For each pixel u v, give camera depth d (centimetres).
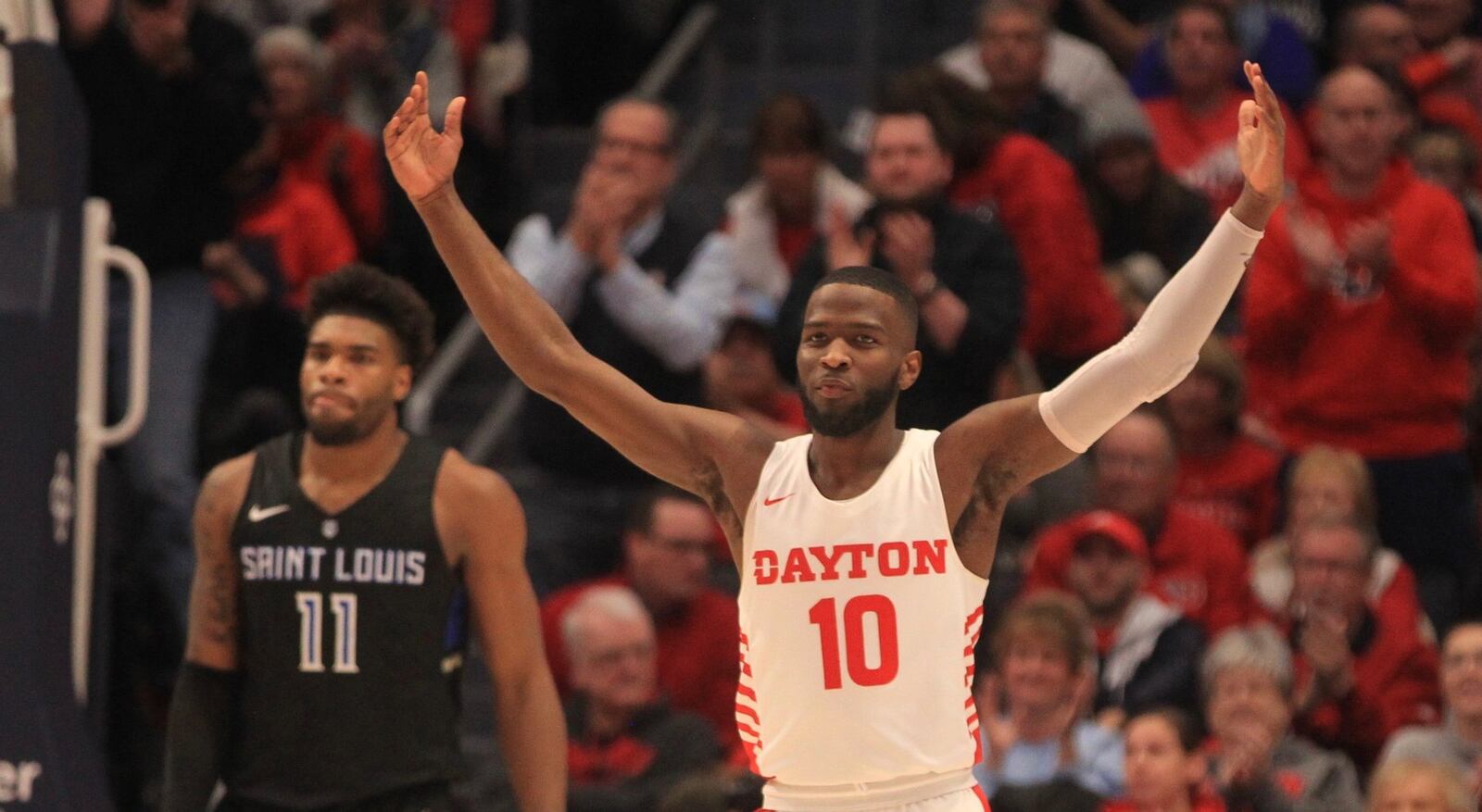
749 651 1182
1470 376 2580
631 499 2441
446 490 1510
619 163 2417
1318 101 2538
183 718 1506
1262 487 2306
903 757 1152
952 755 1162
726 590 2395
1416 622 2095
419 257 2788
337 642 1490
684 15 3419
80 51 2364
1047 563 2100
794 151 2461
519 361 1210
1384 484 2339
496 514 1511
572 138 3212
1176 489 2302
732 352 2392
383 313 1528
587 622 2003
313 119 2609
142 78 2392
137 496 2297
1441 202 2375
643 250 2433
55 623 1653
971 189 2341
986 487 1180
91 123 2375
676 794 1839
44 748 1598
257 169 2559
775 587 1167
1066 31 3042
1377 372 2336
